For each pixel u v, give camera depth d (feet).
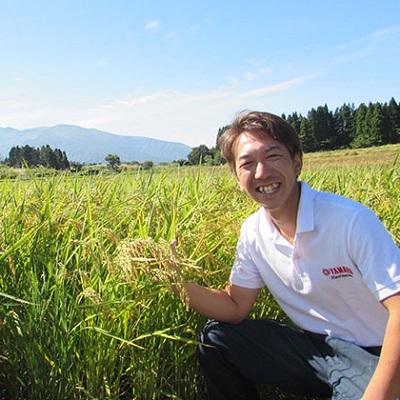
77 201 11.34
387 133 333.62
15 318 8.21
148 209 10.86
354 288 7.83
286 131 8.02
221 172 18.03
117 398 8.58
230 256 10.90
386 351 6.98
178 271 7.56
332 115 370.94
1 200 12.67
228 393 9.52
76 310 7.97
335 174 20.85
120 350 8.60
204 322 9.93
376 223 7.54
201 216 11.00
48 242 9.53
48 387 8.03
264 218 8.78
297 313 8.93
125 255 7.36
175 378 9.53
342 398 8.05
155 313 8.73
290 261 8.33
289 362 9.04
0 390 8.91
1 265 8.90
